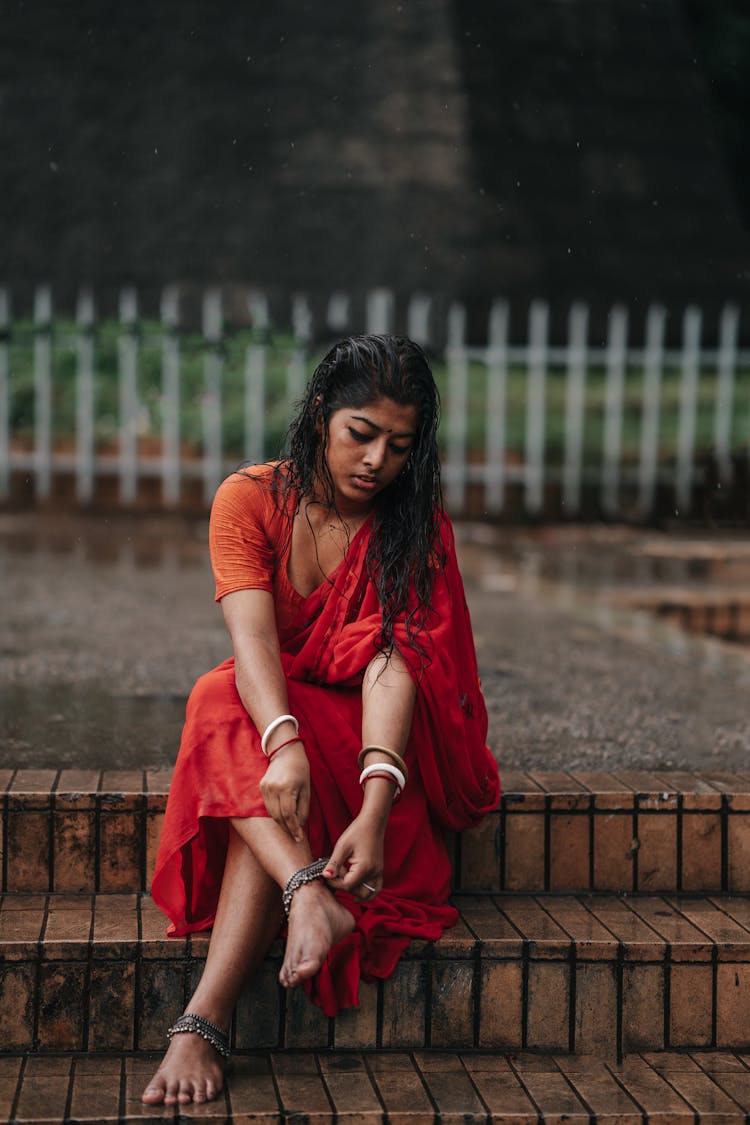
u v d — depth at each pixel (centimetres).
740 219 1193
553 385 1045
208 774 234
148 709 346
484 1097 226
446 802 255
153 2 1262
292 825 226
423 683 240
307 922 215
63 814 263
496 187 1136
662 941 247
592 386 1052
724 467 962
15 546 731
